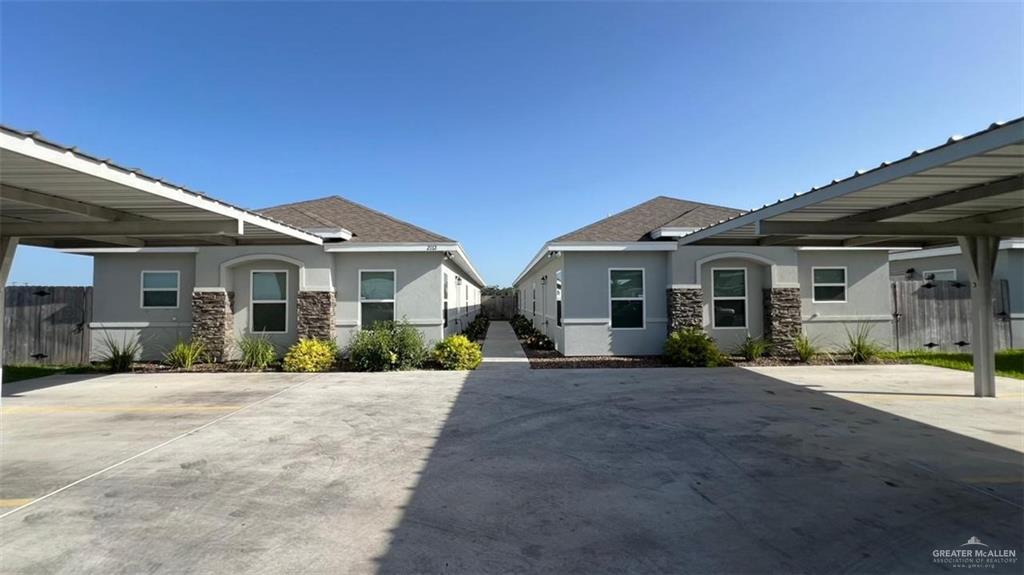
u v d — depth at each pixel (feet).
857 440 19.43
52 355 44.47
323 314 41.88
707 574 10.09
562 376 35.12
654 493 14.35
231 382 33.47
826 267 46.50
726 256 43.60
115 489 14.70
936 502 13.56
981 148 14.20
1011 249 48.11
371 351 38.24
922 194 21.48
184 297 44.19
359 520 12.64
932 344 48.67
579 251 44.16
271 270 43.55
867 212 26.14
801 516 12.76
